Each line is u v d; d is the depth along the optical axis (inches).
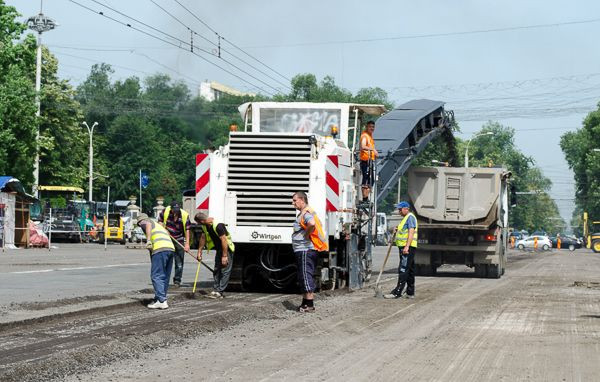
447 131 1694.1
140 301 785.6
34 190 2726.4
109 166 4574.3
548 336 605.0
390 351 523.8
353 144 993.5
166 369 452.8
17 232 2234.3
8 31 2716.5
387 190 1432.1
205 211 895.1
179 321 643.5
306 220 754.8
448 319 713.6
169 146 4559.5
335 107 989.8
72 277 1099.9
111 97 4726.9
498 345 555.5
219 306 776.9
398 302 871.1
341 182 925.8
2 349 506.0
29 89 2679.6
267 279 938.7
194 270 1378.0
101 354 490.9
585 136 5866.1
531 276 1514.5
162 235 753.6
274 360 484.4
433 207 1465.3
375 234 1099.9
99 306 720.3
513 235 5383.9
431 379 428.8
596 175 5526.6
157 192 4542.3
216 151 905.5
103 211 3275.1
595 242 4160.9
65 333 575.5
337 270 973.2
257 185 893.8
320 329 631.8
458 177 1459.2
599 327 665.0
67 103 3698.3
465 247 1446.9
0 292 861.8
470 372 450.3
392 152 1422.2
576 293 1055.0
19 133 2696.9
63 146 3651.6
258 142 898.7
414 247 933.8
